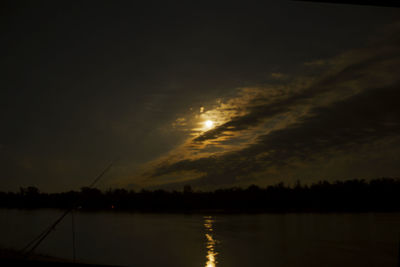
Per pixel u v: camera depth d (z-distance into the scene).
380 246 35.72
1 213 72.56
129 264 26.27
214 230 49.81
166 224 60.19
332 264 28.38
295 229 50.38
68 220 64.31
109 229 51.28
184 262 28.30
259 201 92.56
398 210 70.44
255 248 34.94
